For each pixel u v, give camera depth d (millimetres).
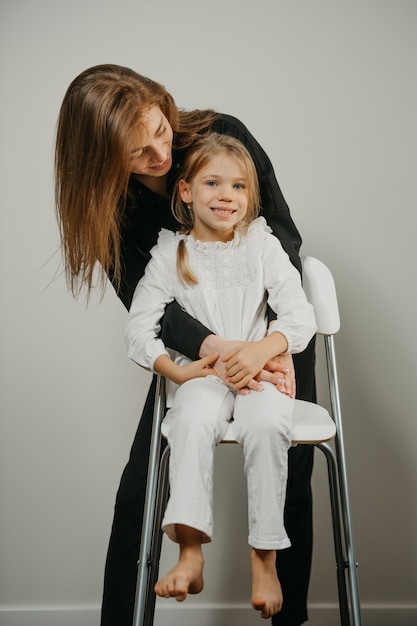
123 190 1530
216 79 2062
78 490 2117
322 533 2102
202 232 1561
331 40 2062
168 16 2068
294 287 1489
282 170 2062
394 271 2066
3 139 2070
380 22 2061
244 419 1320
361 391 2074
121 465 2107
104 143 1386
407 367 2072
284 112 2062
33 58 2070
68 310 2090
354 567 1432
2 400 2104
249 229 1555
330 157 2061
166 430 1360
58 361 2100
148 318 1518
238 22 2066
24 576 2131
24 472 2117
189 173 1521
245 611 2094
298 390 1651
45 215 2076
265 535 1259
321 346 2070
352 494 2094
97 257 1507
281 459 1307
